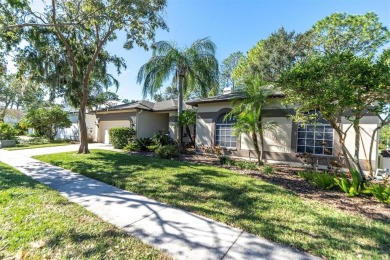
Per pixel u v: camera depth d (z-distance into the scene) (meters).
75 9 9.91
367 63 4.79
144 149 13.91
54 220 3.56
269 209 4.28
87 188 5.59
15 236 3.01
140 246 2.91
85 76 11.82
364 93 5.09
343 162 8.61
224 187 5.76
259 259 2.67
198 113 13.64
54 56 11.41
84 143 12.16
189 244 2.99
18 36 9.90
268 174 7.70
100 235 3.16
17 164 8.80
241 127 9.12
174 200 4.72
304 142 9.77
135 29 10.95
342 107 5.37
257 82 9.13
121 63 13.35
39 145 17.14
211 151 12.76
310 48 20.41
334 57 5.18
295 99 6.17
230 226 3.56
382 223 3.72
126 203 4.56
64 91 13.31
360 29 16.78
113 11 9.39
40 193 4.95
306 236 3.23
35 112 21.67
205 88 13.13
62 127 22.95
